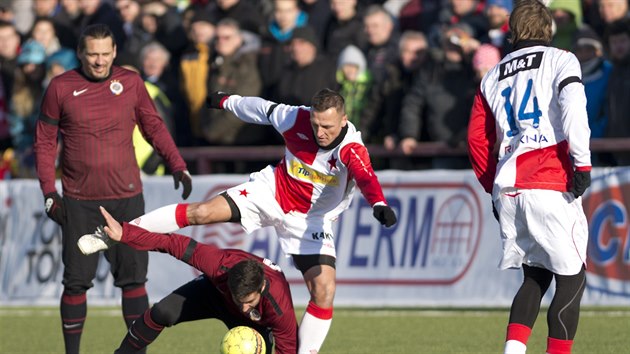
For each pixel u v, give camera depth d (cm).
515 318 1859
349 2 3612
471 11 3444
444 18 3644
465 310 3131
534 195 1838
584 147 1788
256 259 1933
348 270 3262
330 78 3444
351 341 2630
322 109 1888
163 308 1967
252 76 3566
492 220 3111
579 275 1856
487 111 1925
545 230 1834
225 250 1948
